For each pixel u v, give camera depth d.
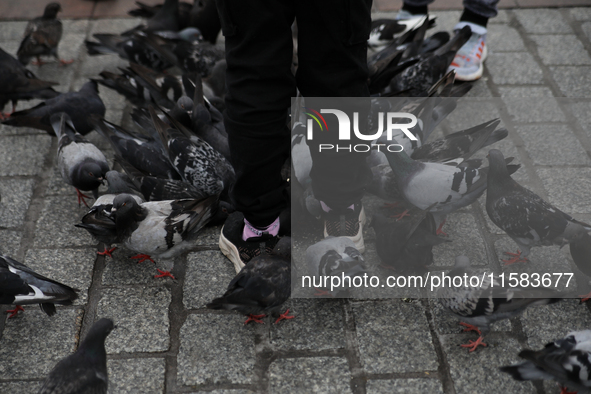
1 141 4.64
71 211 3.99
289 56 2.59
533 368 2.52
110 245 3.58
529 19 6.06
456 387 2.82
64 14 6.39
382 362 2.94
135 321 3.18
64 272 3.49
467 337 3.06
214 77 5.03
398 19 5.66
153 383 2.84
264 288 2.95
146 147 4.29
